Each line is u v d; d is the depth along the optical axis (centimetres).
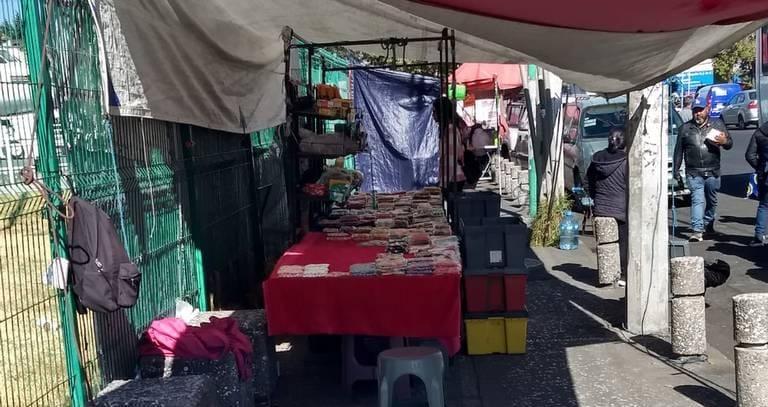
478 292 657
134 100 481
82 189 413
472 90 2088
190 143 613
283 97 969
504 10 375
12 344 367
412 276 514
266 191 947
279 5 712
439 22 445
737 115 3203
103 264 382
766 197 1045
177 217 577
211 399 430
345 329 522
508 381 594
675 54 512
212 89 644
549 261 1065
